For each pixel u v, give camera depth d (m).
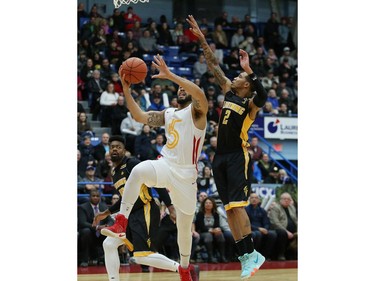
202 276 9.59
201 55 17.19
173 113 6.63
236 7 20.22
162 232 10.80
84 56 16.23
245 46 18.16
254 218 12.75
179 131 6.52
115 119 14.62
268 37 18.92
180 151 6.49
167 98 15.12
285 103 16.59
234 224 7.19
